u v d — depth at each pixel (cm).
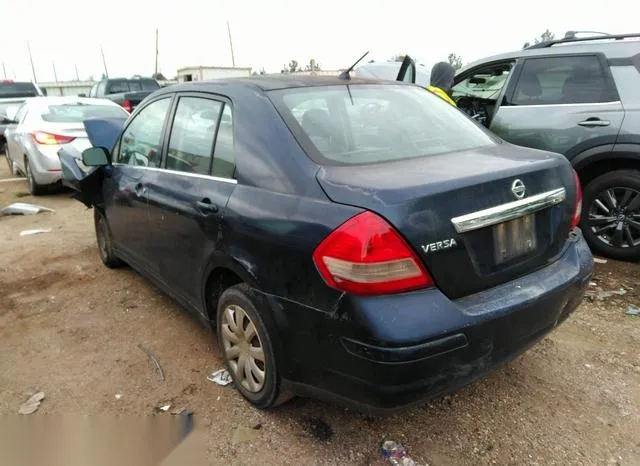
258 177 265
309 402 293
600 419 277
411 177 231
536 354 338
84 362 343
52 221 707
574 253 279
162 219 346
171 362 339
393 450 255
